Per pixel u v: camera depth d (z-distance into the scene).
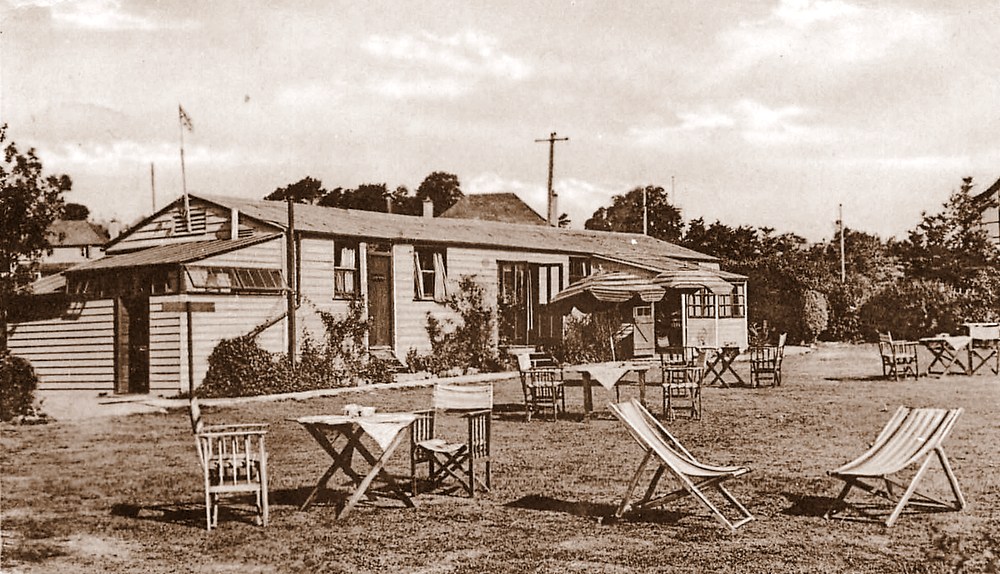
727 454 12.11
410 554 7.27
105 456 12.30
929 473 10.52
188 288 19.47
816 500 9.20
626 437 13.81
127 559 7.23
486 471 9.80
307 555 7.28
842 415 16.14
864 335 40.03
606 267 31.48
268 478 10.63
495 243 27.92
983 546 7.32
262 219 22.38
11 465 11.61
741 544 7.48
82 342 21.36
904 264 41.72
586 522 8.33
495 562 7.00
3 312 21.06
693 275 25.47
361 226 24.92
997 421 14.95
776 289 38.41
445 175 76.75
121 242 25.98
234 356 20.05
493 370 26.91
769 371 21.89
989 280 38.12
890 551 7.20
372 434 8.66
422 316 25.59
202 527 8.28
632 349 29.84
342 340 22.80
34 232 18.25
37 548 7.55
